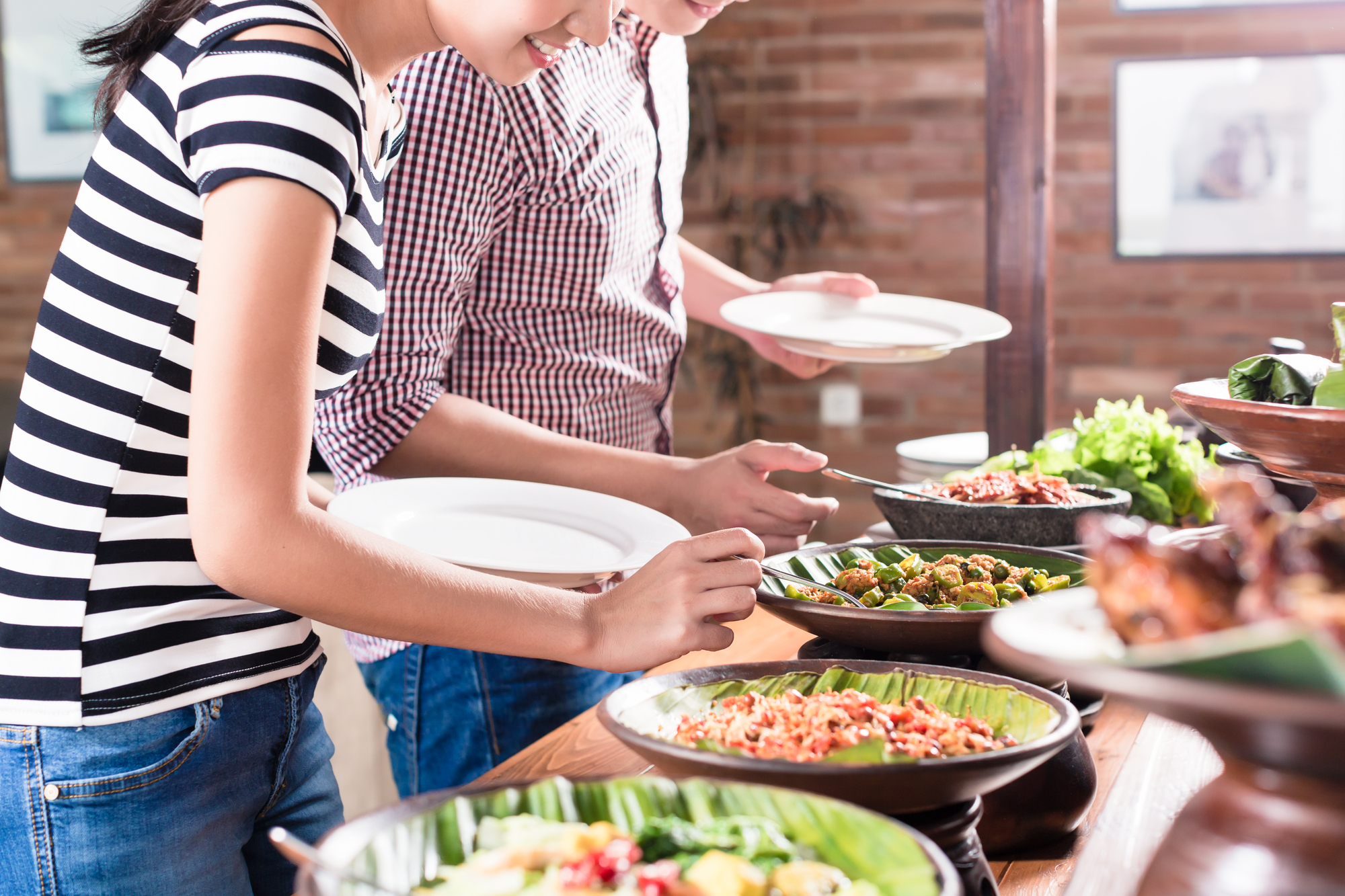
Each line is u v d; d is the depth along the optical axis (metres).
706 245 4.06
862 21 3.90
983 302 3.91
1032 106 1.42
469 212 1.26
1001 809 0.71
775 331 1.45
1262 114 3.58
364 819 0.52
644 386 1.54
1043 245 1.46
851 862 0.52
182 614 0.86
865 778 0.58
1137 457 1.34
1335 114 3.52
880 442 4.01
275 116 0.74
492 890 0.50
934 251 3.93
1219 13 3.57
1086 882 0.62
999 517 1.14
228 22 0.77
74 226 0.84
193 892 0.88
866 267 3.99
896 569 0.97
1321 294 3.61
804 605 0.86
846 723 0.65
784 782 0.59
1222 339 3.70
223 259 0.73
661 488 1.28
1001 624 0.45
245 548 0.72
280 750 0.93
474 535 1.09
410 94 1.21
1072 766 0.73
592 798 0.56
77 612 0.83
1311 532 0.40
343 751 1.88
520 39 0.86
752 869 0.50
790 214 3.98
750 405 4.07
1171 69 3.63
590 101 1.38
